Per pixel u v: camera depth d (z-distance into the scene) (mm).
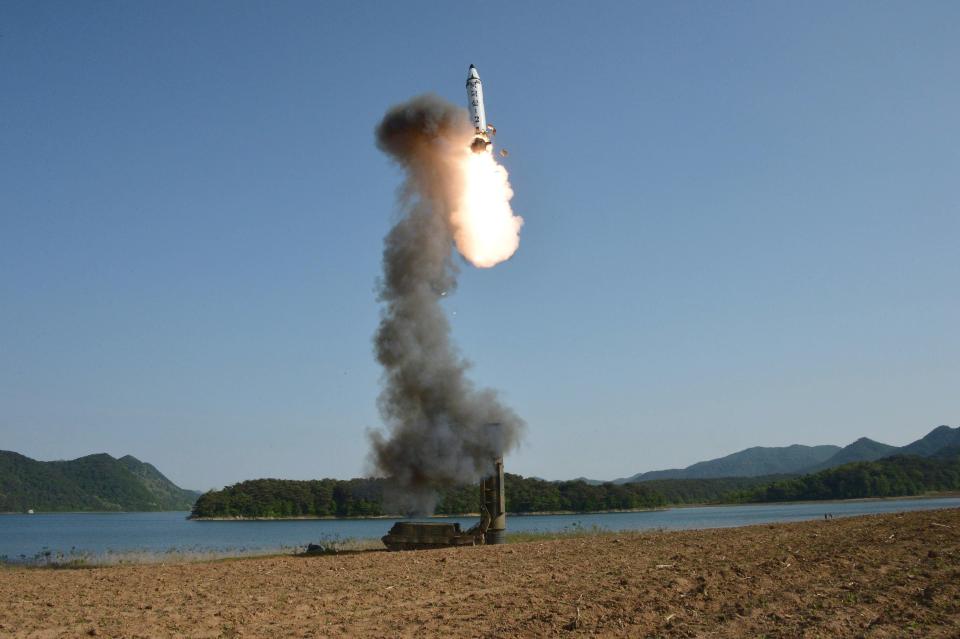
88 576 33375
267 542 91812
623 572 30656
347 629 21969
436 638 20719
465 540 45000
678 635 20562
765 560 31578
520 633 21000
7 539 115750
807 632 20141
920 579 26047
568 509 178250
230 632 21828
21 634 21891
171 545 87312
